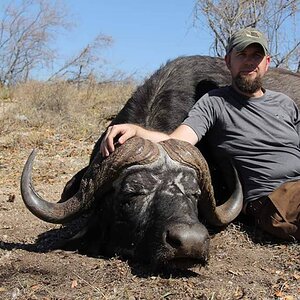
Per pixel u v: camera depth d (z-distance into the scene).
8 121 4.56
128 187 1.68
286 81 2.61
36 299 1.44
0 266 1.67
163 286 1.53
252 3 5.30
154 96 2.16
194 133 2.03
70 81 6.95
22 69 9.09
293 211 1.98
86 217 1.93
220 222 1.91
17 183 3.03
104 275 1.60
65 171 3.29
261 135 2.08
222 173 2.23
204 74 2.39
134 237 1.68
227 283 1.58
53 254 1.79
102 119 4.73
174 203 1.62
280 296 1.50
